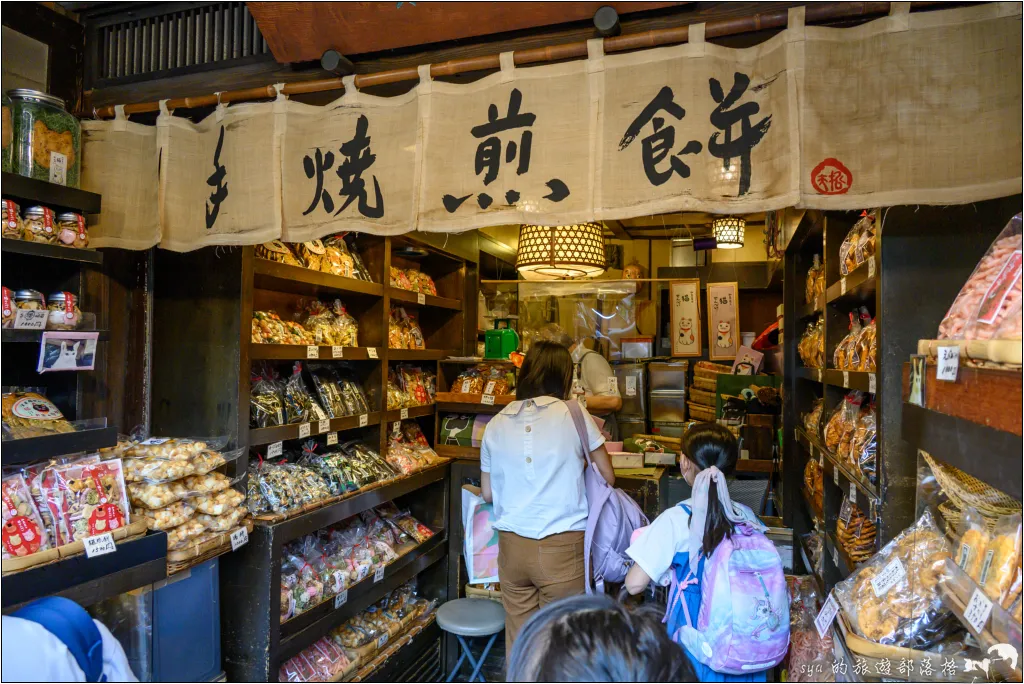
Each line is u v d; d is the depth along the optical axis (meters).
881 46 1.53
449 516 3.59
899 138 1.51
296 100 2.15
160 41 2.45
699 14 1.74
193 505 2.17
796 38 1.57
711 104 1.64
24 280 2.25
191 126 2.22
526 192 1.78
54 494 1.79
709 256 6.01
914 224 2.00
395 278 3.75
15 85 2.26
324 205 2.00
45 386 2.31
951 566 1.41
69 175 2.11
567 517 2.53
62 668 1.31
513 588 2.64
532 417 2.62
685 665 0.83
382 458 3.21
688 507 2.18
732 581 1.96
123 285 2.49
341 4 1.84
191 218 2.19
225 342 2.45
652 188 1.67
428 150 1.88
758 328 6.20
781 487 4.43
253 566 2.37
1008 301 1.18
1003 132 1.45
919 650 1.55
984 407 1.09
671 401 5.22
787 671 2.44
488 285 5.14
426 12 1.83
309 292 3.21
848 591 1.79
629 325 5.17
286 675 2.56
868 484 2.21
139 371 2.54
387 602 3.34
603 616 0.86
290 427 2.64
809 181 1.54
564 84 1.77
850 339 2.73
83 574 1.73
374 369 3.28
